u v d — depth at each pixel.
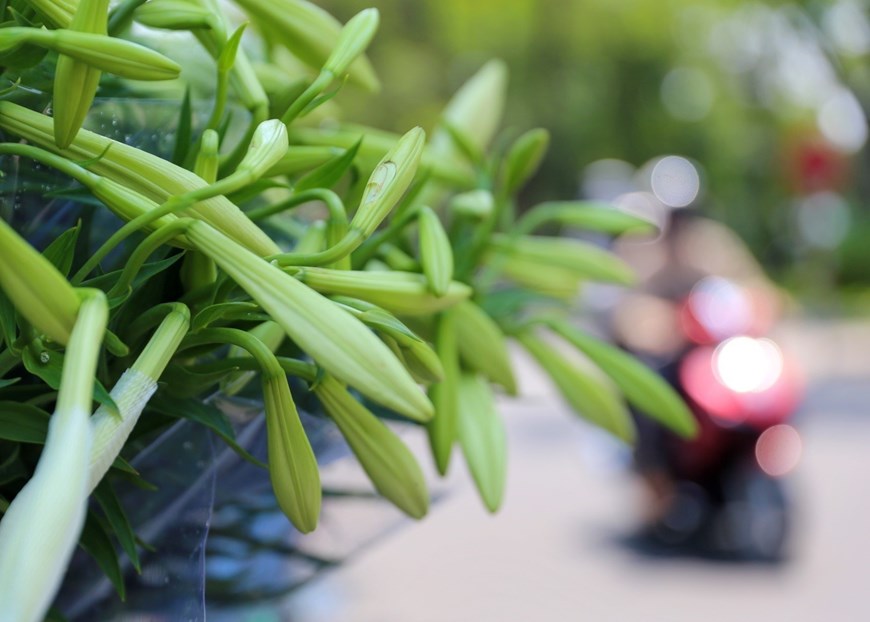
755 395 5.48
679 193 6.32
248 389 0.94
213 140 0.80
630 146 18.91
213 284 0.82
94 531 0.86
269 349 0.83
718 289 5.73
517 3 16.12
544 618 4.50
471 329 1.01
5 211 0.84
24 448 0.83
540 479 7.03
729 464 5.51
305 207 1.03
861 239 18.97
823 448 8.15
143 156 0.80
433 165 1.08
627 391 1.12
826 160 13.88
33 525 0.64
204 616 0.92
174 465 0.91
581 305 1.19
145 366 0.75
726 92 19.94
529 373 6.88
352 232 0.81
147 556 0.93
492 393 1.08
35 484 0.65
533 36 16.67
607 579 5.11
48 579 0.63
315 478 0.83
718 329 5.58
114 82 0.90
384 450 0.89
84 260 0.86
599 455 6.06
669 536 5.66
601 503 6.45
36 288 0.70
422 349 0.85
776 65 18.77
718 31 17.80
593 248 1.13
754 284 6.07
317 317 0.77
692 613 4.74
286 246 0.99
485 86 1.14
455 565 5.06
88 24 0.76
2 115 0.79
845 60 11.88
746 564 5.50
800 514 5.73
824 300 16.83
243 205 0.95
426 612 4.35
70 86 0.77
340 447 1.00
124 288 0.78
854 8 11.26
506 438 1.02
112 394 0.74
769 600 4.96
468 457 1.01
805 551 5.68
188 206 0.77
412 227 1.03
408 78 14.33
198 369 0.84
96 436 0.72
